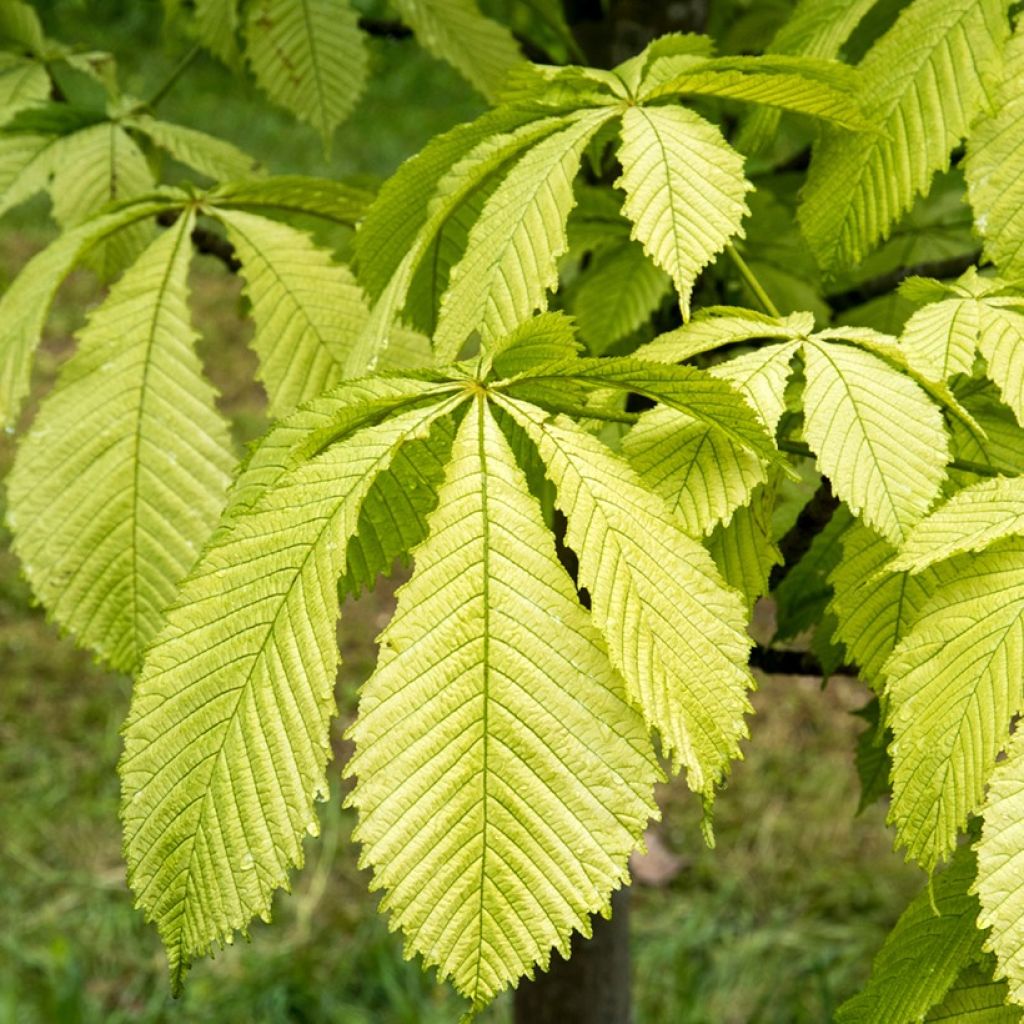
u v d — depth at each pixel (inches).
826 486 47.1
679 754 39.4
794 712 167.9
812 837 147.8
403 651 39.4
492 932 39.0
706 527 41.8
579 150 44.1
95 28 323.0
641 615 39.8
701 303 57.7
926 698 40.9
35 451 47.3
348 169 297.7
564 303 64.1
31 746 158.1
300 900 138.4
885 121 46.9
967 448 45.2
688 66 45.8
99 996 125.3
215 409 47.8
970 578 41.3
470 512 40.0
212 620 40.2
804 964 126.7
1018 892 39.2
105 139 53.6
